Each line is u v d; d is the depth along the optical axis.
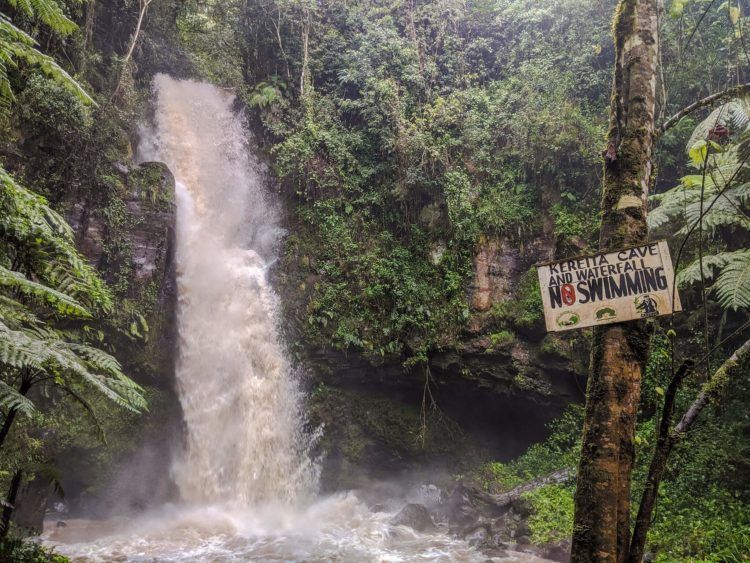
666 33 13.55
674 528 7.77
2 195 4.77
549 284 3.32
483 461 13.72
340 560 8.56
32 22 11.16
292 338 13.66
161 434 11.93
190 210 14.23
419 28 17.00
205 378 12.56
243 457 12.51
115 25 14.81
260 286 14.00
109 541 9.37
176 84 16.02
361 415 13.81
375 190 14.95
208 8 17.27
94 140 11.78
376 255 14.19
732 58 12.90
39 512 8.61
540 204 14.12
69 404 10.70
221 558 8.60
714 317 10.98
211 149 15.91
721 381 3.04
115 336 11.48
